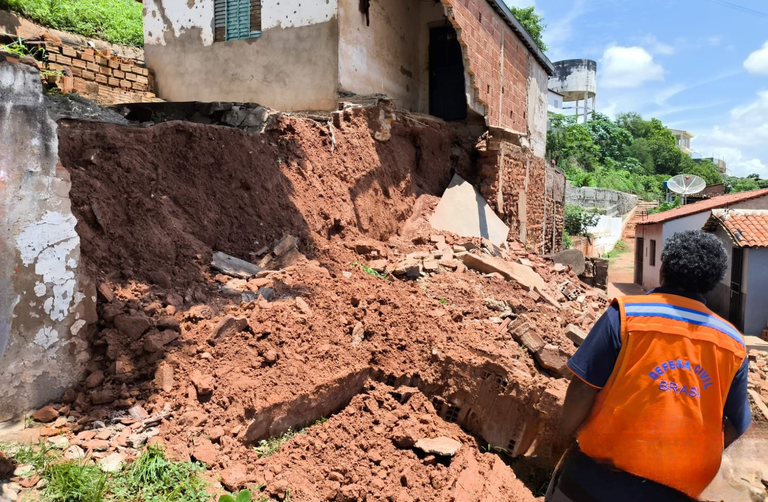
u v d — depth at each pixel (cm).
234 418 377
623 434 239
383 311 558
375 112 947
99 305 416
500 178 1217
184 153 605
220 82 1034
